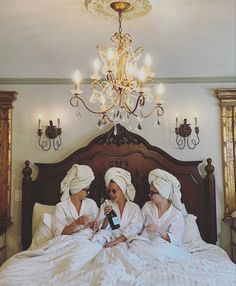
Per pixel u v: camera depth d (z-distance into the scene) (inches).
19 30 108.0
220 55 131.2
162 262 100.6
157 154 143.9
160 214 125.8
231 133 146.6
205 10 95.6
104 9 91.7
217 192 145.4
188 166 143.3
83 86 149.6
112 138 144.9
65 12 96.7
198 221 141.1
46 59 133.1
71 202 128.3
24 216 139.9
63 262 99.7
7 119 146.9
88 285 83.7
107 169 143.5
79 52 126.9
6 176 144.7
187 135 146.5
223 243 143.3
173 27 107.0
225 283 86.1
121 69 91.2
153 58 132.4
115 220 122.2
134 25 105.3
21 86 149.6
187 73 146.6
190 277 87.7
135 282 84.1
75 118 148.6
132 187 133.3
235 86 149.3
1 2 90.4
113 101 95.5
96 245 109.0
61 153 147.6
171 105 149.0
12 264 97.4
